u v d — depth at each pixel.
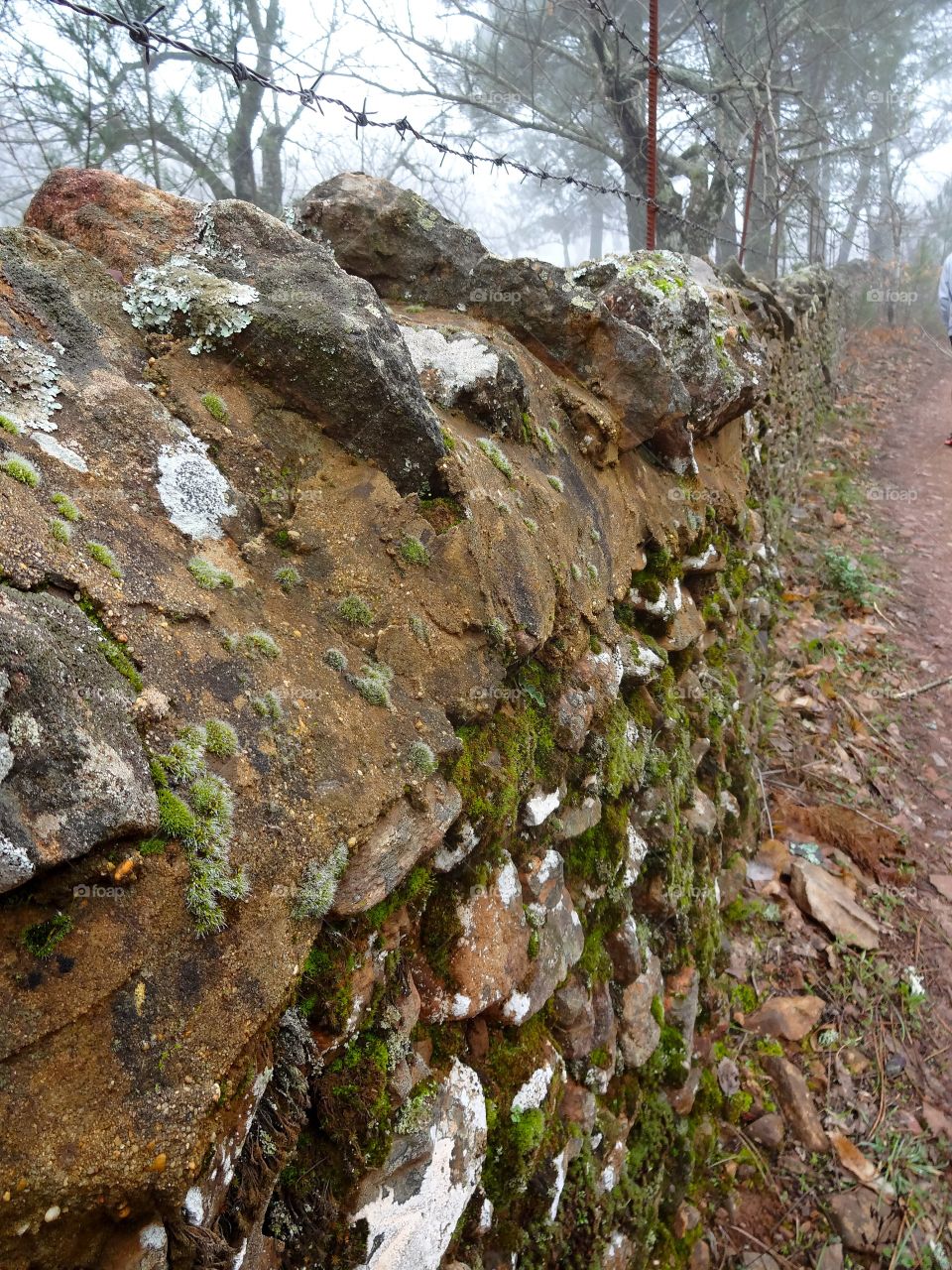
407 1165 1.41
